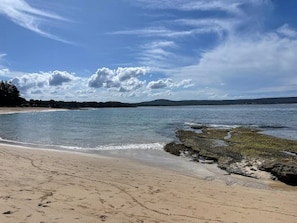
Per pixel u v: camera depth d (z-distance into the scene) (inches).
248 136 1058.1
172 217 272.7
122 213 272.4
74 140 989.2
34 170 434.3
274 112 3671.3
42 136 1097.4
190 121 2094.0
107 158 632.4
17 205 269.9
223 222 267.6
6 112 3459.6
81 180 390.0
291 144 856.3
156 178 442.3
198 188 394.9
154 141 972.6
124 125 1704.0
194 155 709.3
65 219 244.4
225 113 3602.4
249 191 399.5
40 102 6264.8
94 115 3208.7
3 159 515.5
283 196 378.3
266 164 539.5
